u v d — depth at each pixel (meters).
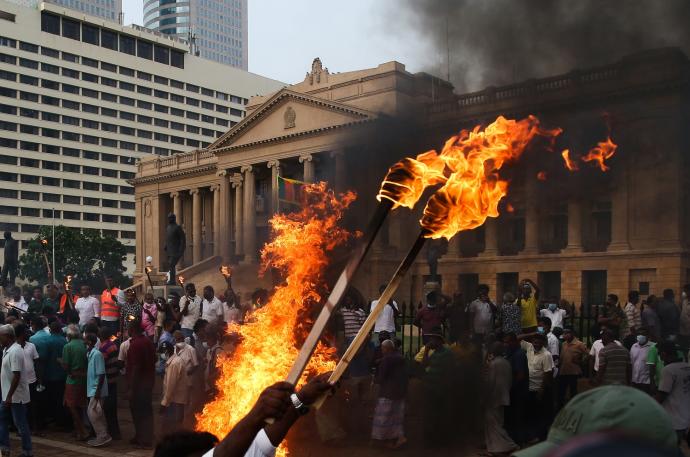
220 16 179.38
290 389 2.06
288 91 54.62
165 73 118.75
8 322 13.28
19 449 11.66
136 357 11.74
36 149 104.75
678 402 9.61
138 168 73.44
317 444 11.59
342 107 50.38
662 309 15.68
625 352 11.44
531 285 15.80
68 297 19.77
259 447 2.13
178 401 11.06
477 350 14.56
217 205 65.62
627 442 0.85
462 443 11.49
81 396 12.28
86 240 81.19
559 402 12.60
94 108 110.56
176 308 17.41
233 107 128.38
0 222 101.50
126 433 13.00
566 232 41.69
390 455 10.84
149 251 71.56
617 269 38.22
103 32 112.19
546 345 12.08
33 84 104.38
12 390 10.44
